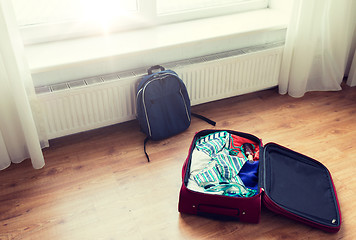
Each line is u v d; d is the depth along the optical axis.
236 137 2.18
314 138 2.39
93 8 2.33
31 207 1.90
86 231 1.77
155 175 2.10
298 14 2.50
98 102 2.25
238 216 1.79
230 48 2.59
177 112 2.33
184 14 2.62
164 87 2.22
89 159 2.21
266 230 1.79
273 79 2.77
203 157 1.99
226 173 1.92
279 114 2.63
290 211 1.76
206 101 2.61
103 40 2.34
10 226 1.79
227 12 2.76
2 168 2.12
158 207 1.90
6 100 1.94
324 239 1.74
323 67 2.79
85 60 2.10
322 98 2.82
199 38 2.36
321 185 1.94
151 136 2.30
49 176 2.09
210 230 1.79
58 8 2.25
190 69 2.40
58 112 2.17
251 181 1.92
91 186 2.03
